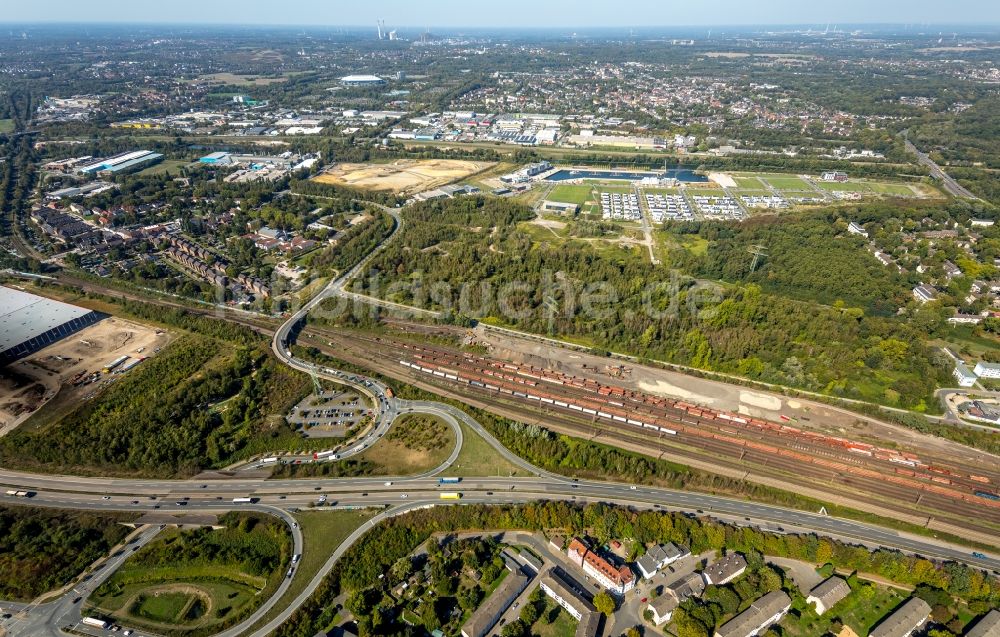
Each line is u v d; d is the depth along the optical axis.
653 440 195.25
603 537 153.00
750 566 143.38
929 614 132.25
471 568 145.75
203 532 156.62
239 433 193.88
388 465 181.12
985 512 166.12
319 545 151.62
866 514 165.25
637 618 134.00
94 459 179.12
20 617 134.62
